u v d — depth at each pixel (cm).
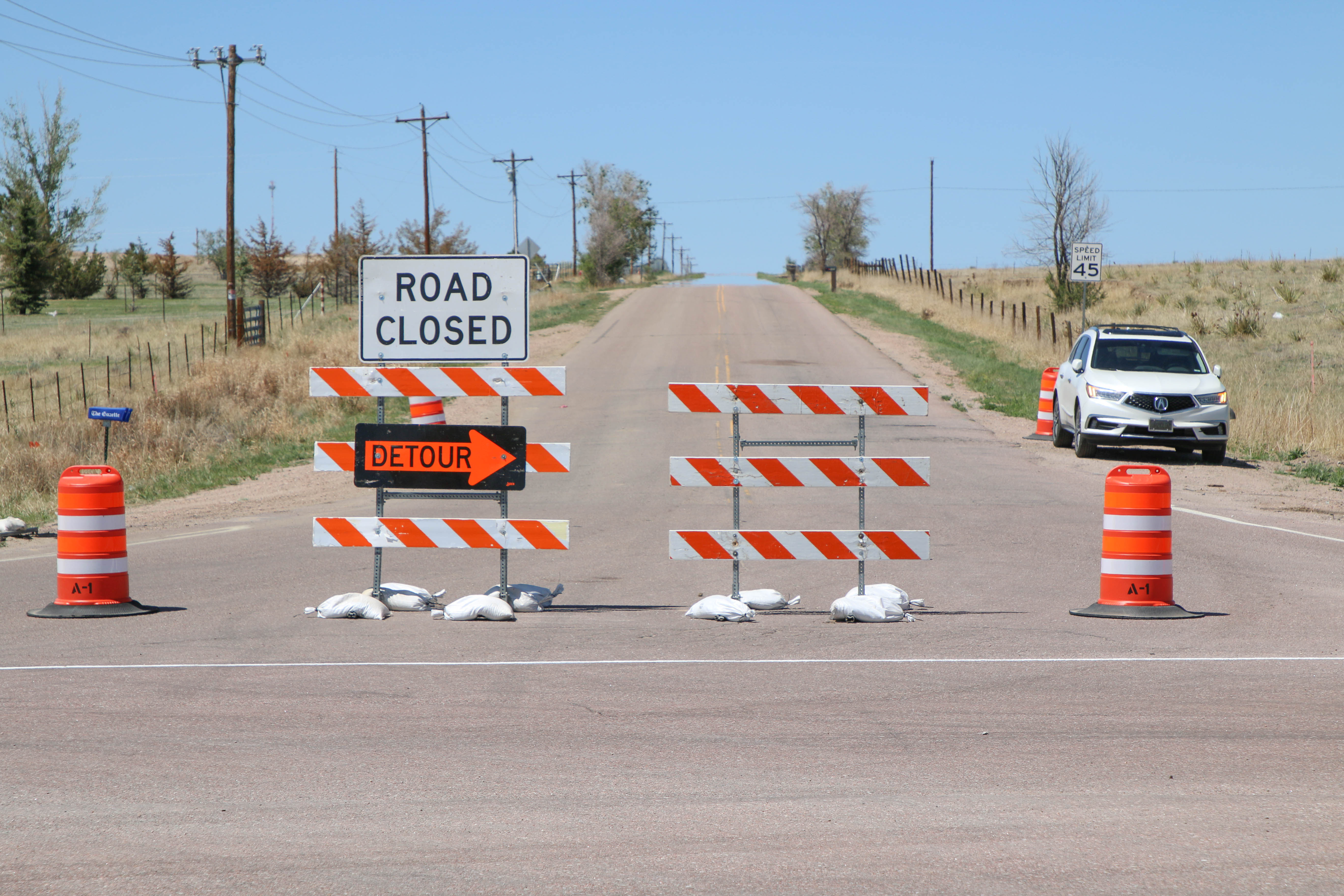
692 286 9462
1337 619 1155
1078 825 614
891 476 1204
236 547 1666
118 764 721
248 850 585
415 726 801
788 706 848
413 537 1228
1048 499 2045
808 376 4103
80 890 538
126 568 1242
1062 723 801
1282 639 1069
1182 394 2523
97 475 1226
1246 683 907
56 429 2888
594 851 582
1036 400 3641
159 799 659
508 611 1177
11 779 693
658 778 693
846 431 2981
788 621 1171
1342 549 1578
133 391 3778
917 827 612
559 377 1220
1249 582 1354
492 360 1232
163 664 991
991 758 727
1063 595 1289
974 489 2167
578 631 1122
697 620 1173
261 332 5591
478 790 673
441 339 1233
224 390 3647
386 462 1225
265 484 2425
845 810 638
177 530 1856
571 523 1845
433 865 566
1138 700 859
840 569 1463
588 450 2731
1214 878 546
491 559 1561
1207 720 805
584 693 886
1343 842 588
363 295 1234
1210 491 2177
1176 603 1225
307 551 1627
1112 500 1193
